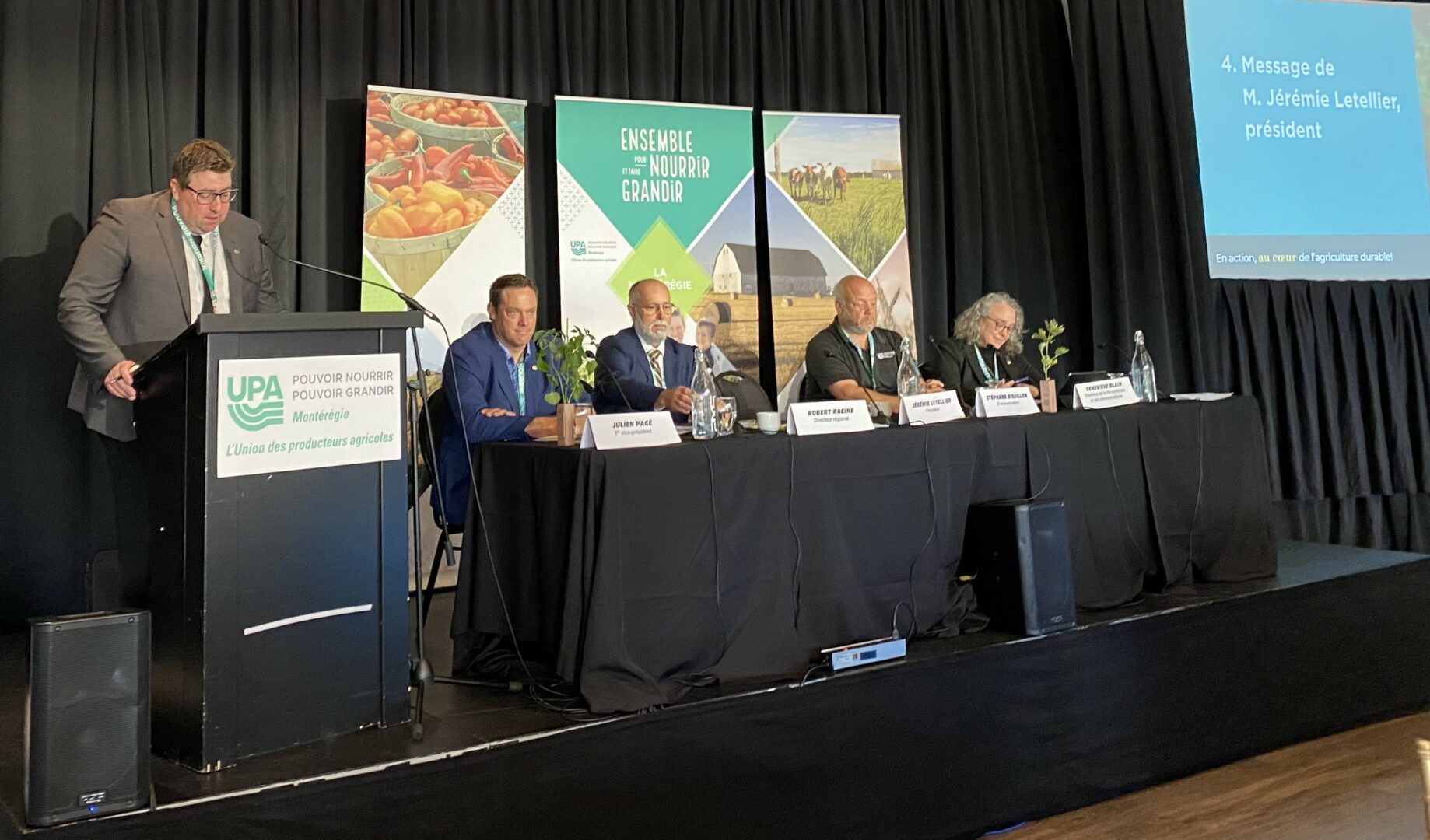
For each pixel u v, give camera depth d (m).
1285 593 2.89
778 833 2.12
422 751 1.82
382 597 1.98
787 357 4.48
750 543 2.31
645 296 3.56
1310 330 5.26
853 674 2.21
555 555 2.23
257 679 1.80
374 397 1.97
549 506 2.26
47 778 1.52
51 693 1.53
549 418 2.59
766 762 2.11
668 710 2.02
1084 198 5.13
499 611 2.40
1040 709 2.45
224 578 1.77
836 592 2.41
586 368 2.59
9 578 3.27
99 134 3.44
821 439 2.42
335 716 1.90
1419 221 5.48
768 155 4.51
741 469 2.30
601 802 1.94
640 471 2.16
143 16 3.52
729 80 4.62
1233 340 5.23
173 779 1.70
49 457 3.32
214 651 1.75
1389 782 2.56
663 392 2.69
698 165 4.34
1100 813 2.46
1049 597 2.52
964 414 2.90
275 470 1.83
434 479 2.42
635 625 2.14
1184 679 2.68
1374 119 5.46
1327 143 5.38
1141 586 2.91
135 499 2.05
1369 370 5.28
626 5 4.39
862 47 4.84
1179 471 3.02
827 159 4.59
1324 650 2.95
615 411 3.30
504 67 4.14
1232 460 3.12
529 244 4.19
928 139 5.00
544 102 4.24
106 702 1.57
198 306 2.65
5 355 3.28
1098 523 2.85
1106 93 5.11
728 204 4.39
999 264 5.07
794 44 4.74
